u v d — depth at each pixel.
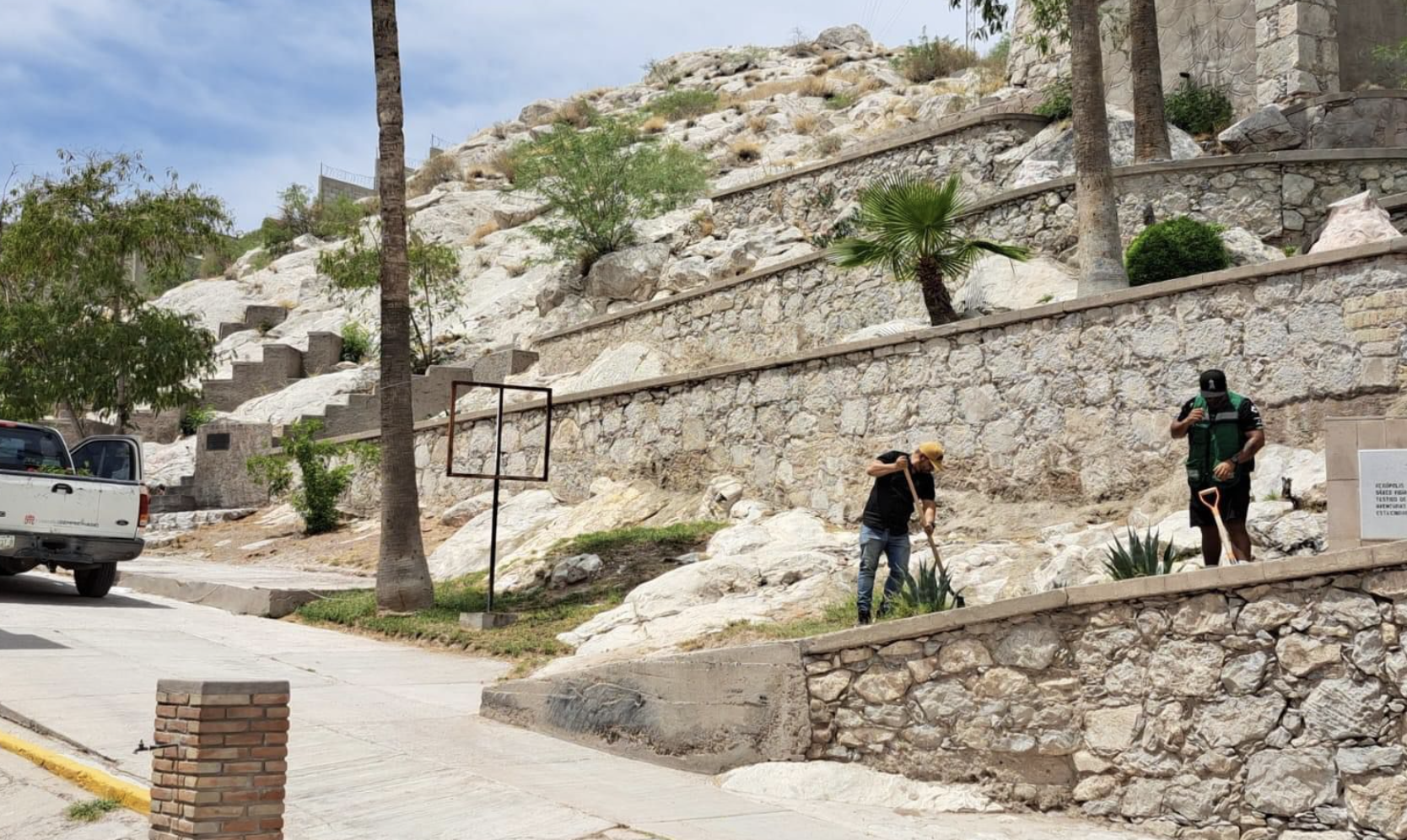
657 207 31.92
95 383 25.06
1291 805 7.00
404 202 15.93
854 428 16.27
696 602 12.56
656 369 24.09
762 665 8.84
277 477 24.19
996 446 14.77
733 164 42.00
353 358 34.50
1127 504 13.41
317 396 30.61
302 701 10.16
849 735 8.58
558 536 18.22
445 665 12.40
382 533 15.34
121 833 6.91
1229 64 23.36
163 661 11.63
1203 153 21.88
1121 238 18.95
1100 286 16.42
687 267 26.78
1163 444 13.35
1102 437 13.86
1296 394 12.55
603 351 26.14
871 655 8.58
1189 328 13.34
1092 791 7.71
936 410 15.40
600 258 29.66
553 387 25.38
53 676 10.45
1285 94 21.86
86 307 25.98
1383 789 6.71
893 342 15.90
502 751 8.86
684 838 6.79
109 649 12.06
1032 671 8.00
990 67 42.53
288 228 53.53
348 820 7.05
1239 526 8.98
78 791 7.64
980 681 8.16
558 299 30.22
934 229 16.92
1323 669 6.98
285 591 15.88
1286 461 12.20
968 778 8.12
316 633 14.45
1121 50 25.34
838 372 16.56
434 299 34.53
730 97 53.62
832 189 26.61
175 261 26.53
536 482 20.92
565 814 7.19
